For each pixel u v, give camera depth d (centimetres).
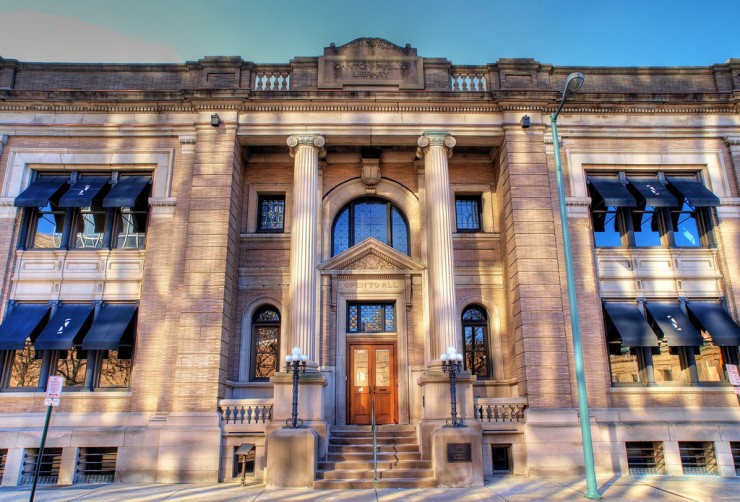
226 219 1719
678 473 1545
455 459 1394
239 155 1866
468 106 1847
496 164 1964
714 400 1661
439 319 1644
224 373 1648
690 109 1878
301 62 1903
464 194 1994
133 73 1916
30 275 1734
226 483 1476
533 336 1641
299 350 1474
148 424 1571
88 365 1662
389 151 1981
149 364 1648
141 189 1769
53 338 1611
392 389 1823
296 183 1767
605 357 1675
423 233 1912
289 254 1895
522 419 1606
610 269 1769
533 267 1697
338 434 1644
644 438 1573
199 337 1609
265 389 1772
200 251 1684
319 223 1922
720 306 1744
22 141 1836
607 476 1514
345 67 1898
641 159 1855
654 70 1941
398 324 1847
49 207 1830
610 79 1938
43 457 1563
